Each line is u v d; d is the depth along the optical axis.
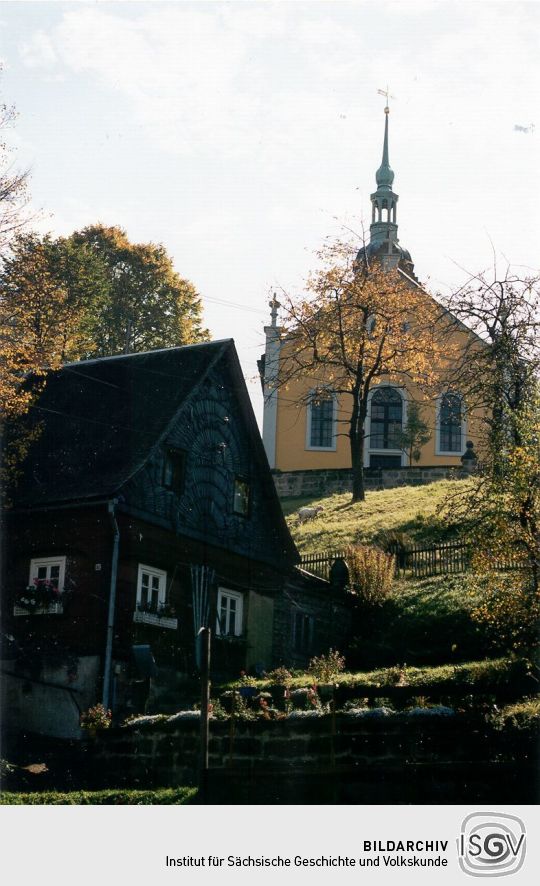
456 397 34.38
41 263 30.09
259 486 29.80
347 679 23.11
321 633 29.45
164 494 25.98
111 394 28.06
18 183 28.45
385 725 17.59
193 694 24.86
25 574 24.78
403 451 53.03
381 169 63.56
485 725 17.08
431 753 17.16
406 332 44.59
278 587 29.44
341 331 43.03
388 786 16.84
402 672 22.75
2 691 23.86
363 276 43.66
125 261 54.53
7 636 24.20
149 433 26.28
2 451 26.48
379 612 29.41
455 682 19.92
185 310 55.25
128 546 24.50
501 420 25.55
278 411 53.62
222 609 27.42
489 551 20.70
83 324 45.56
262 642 28.31
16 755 21.20
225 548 27.83
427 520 36.72
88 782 19.86
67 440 26.95
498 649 25.48
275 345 52.97
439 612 27.88
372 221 63.69
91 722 21.02
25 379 28.27
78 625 23.72
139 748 19.66
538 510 20.33
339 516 41.12
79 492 24.81
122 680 23.56
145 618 24.44
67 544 24.44
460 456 52.72
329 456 53.12
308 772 17.34
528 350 29.33
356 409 44.00
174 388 27.62
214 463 28.05
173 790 18.22
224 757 18.62
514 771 16.22
